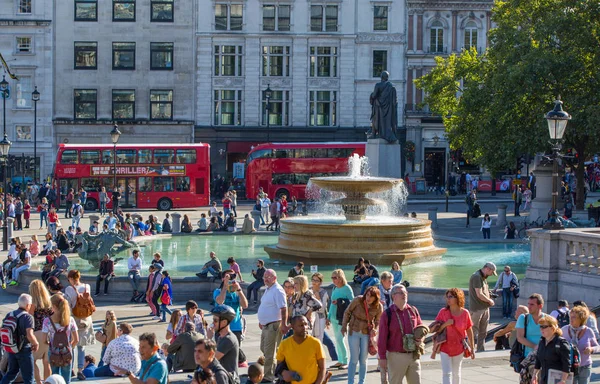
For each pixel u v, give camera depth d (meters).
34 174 76.81
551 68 53.53
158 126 85.06
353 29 85.81
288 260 39.53
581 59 54.88
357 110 86.44
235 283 19.64
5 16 83.19
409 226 38.50
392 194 52.12
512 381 17.45
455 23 86.38
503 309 27.84
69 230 46.31
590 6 54.31
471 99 59.31
